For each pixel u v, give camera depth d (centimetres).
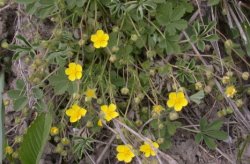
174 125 38
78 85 38
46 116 35
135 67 41
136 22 40
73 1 38
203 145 41
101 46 38
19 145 41
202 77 39
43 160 40
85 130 38
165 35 39
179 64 39
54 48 39
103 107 36
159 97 40
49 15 40
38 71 38
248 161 41
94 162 39
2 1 41
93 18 41
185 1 40
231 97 40
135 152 36
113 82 40
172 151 40
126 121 38
